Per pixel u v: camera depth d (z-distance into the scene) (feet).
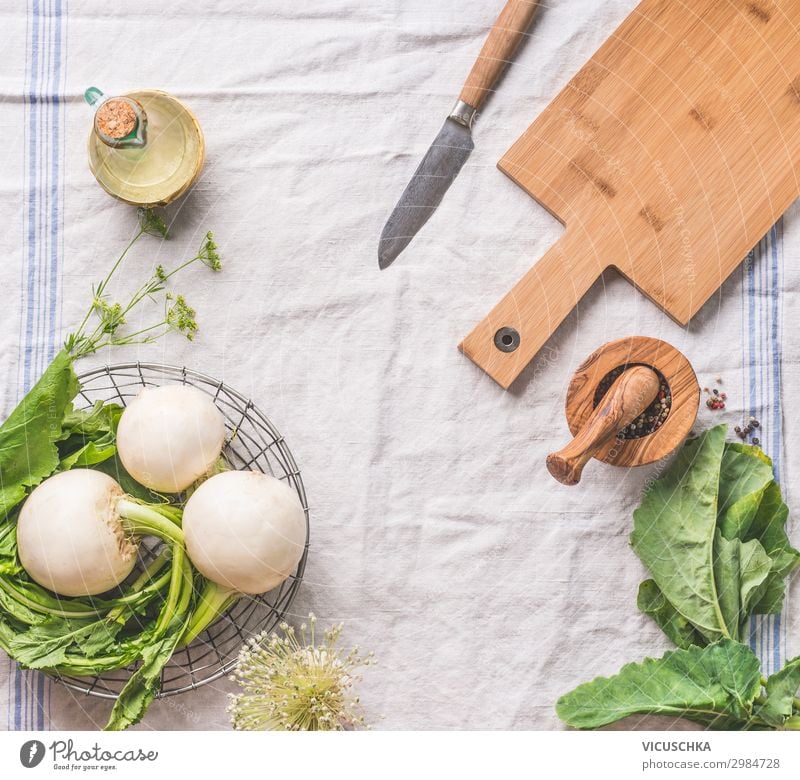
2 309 2.54
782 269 2.55
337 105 2.58
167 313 2.55
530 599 2.51
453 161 2.58
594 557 2.52
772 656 2.49
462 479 2.54
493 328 2.50
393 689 2.48
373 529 2.52
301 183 2.59
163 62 2.58
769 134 2.52
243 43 2.59
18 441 2.19
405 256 2.58
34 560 2.09
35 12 2.58
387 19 2.59
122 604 2.20
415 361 2.57
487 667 2.49
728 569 2.37
